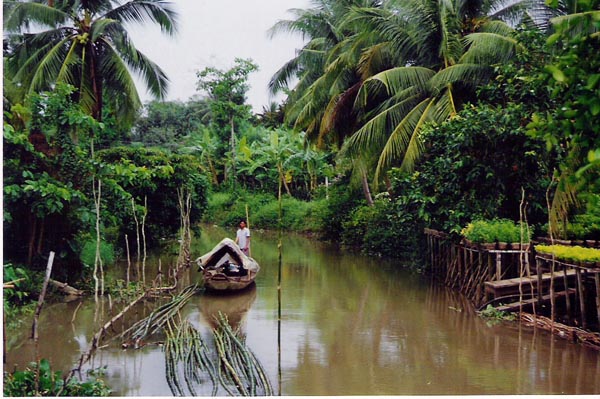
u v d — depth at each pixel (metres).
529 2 12.96
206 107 34.81
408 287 11.91
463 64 12.16
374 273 13.80
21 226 9.53
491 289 8.84
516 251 9.02
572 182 3.20
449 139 10.88
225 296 10.98
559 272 8.95
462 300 10.43
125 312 8.88
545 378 6.35
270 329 8.50
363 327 8.62
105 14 14.84
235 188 27.86
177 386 5.97
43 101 9.55
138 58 15.52
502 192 10.58
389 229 16.48
